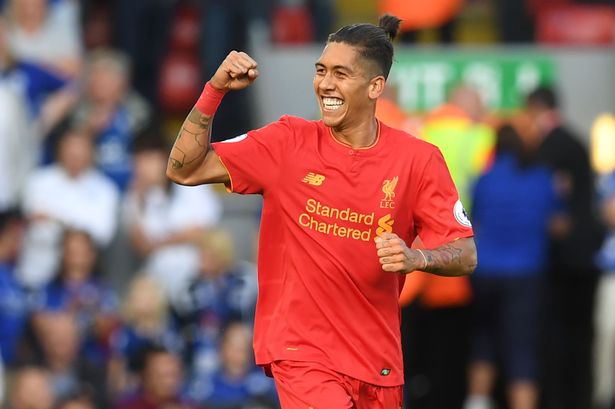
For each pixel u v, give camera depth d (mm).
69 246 24438
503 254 25703
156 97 29844
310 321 13828
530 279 25672
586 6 32250
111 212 25953
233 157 13750
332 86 13578
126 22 30000
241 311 24656
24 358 23484
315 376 13695
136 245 25922
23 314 23922
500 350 26000
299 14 30734
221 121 29453
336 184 13734
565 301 27047
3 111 25844
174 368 23656
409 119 27297
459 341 26266
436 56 29109
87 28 30016
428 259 13266
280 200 13852
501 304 25828
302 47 30172
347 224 13742
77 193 25656
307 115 29719
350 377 13820
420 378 26344
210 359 24172
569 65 30062
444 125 26812
